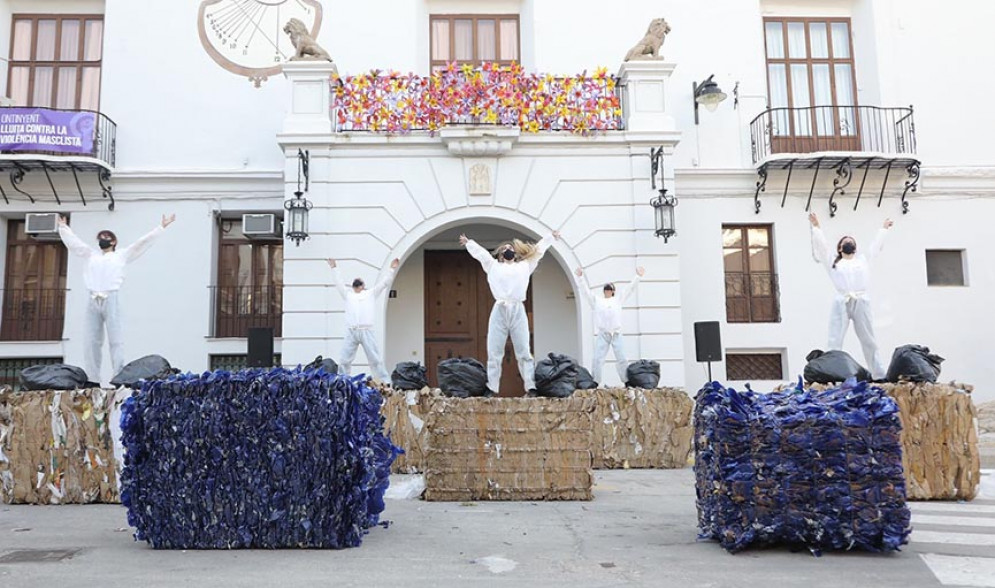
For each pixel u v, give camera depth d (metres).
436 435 6.55
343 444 4.60
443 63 13.22
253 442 4.61
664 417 9.10
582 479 6.49
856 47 13.52
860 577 3.87
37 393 6.70
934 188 12.73
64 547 4.68
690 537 4.88
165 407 4.67
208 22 12.71
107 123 12.31
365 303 9.93
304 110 11.25
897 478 4.35
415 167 11.22
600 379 10.34
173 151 12.45
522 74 11.44
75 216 12.16
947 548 4.53
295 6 12.77
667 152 11.37
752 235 12.81
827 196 12.67
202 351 12.05
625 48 12.82
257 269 12.69
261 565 4.15
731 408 4.50
